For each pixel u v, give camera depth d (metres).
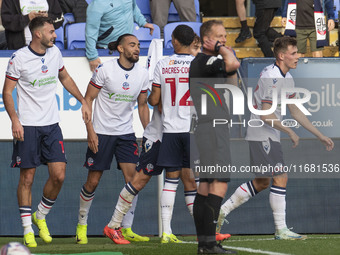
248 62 23.06
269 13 31.34
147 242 21.66
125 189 20.81
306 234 24.41
